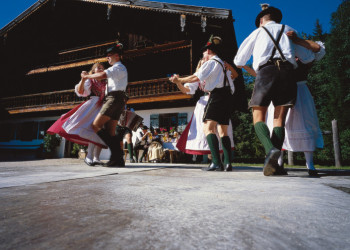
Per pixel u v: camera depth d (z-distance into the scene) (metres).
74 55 15.67
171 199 0.71
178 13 11.16
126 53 12.86
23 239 0.36
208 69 2.38
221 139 2.47
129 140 7.27
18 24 16.44
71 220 0.47
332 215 0.51
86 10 15.08
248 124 16.72
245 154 13.34
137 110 12.21
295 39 1.84
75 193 0.82
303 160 10.02
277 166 1.56
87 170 2.00
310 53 1.93
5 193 0.81
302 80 2.05
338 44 17.12
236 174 1.80
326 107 16.17
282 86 1.66
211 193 0.83
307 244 0.34
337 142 6.82
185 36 12.24
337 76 15.77
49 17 16.48
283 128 1.73
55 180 1.20
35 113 14.70
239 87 12.74
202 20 10.52
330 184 1.10
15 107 14.61
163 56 12.67
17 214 0.52
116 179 1.30
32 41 17.09
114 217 0.50
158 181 1.22
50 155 12.91
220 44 2.64
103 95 3.02
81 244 0.34
